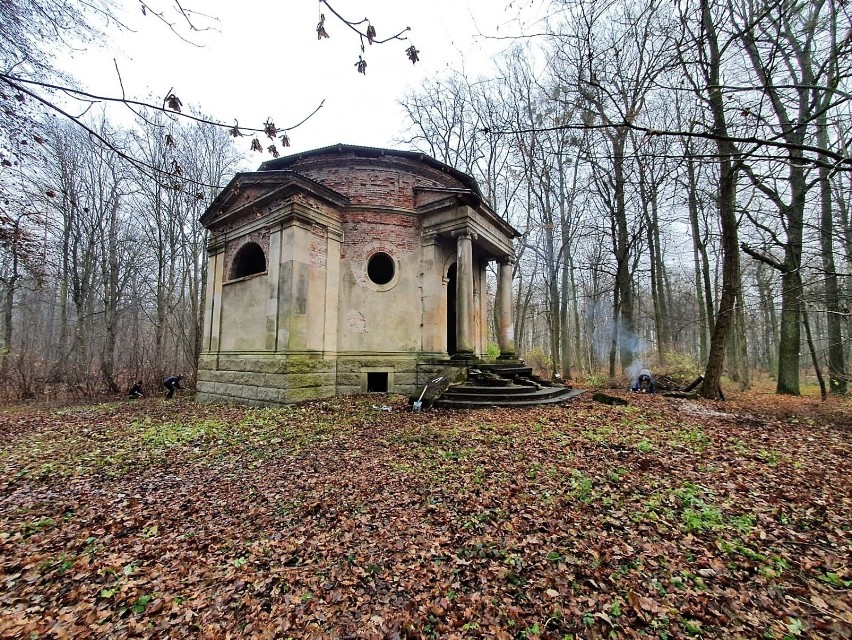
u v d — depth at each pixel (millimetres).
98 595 3342
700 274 21859
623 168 17109
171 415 11234
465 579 3340
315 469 6078
